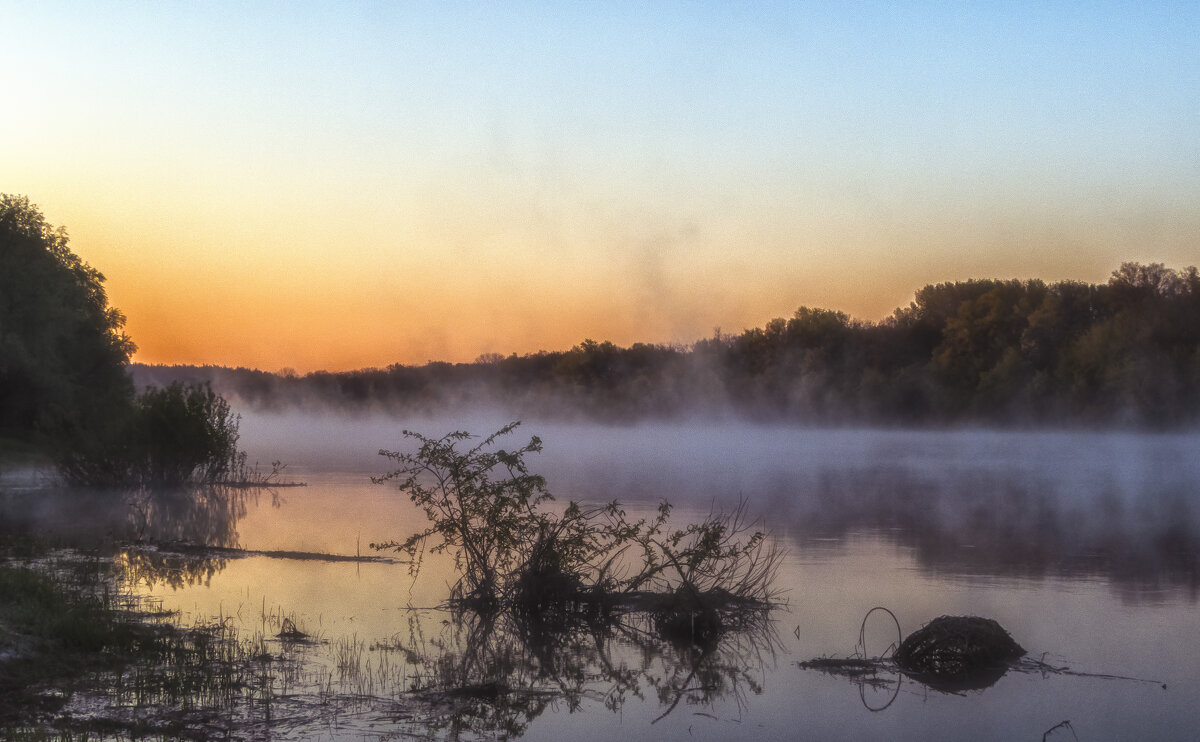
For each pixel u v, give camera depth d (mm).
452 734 7719
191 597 12844
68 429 32969
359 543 17891
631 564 15750
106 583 13406
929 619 11969
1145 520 22453
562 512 21953
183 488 30016
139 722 7645
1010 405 76688
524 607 12641
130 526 20172
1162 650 10508
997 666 9930
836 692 9164
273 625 11281
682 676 9680
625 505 24297
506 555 13211
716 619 11562
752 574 14727
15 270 42656
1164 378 69000
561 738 7777
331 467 42656
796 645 10891
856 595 13422
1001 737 7898
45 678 8695
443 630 11422
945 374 83188
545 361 132375
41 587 11617
